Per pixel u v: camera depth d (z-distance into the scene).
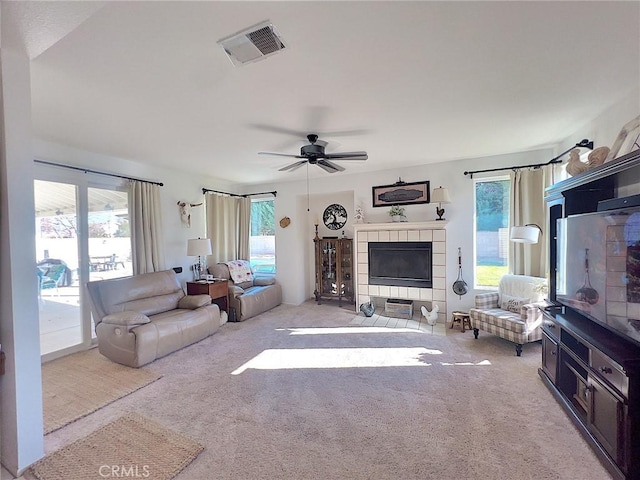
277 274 5.89
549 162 3.60
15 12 1.26
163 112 2.52
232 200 5.80
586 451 1.79
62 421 2.14
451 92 2.25
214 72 1.92
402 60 1.83
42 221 3.29
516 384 2.59
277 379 2.76
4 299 1.69
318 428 2.04
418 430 2.01
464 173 4.29
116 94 2.19
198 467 1.71
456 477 1.61
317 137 3.16
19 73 1.68
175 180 4.79
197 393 2.53
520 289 3.63
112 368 3.01
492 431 1.98
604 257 1.98
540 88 2.21
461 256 4.38
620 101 2.42
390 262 4.82
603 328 2.12
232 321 4.64
